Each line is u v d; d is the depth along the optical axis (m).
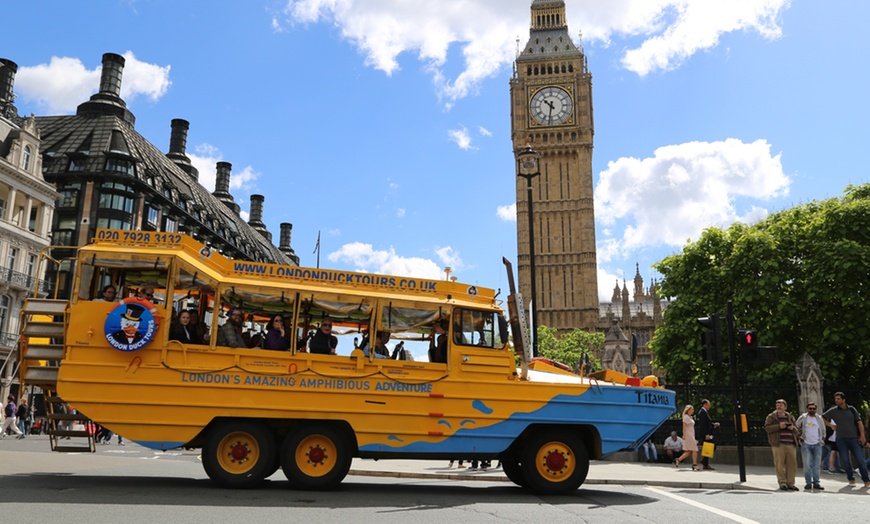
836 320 26.70
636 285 141.00
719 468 20.72
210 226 86.94
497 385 11.39
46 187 54.19
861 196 29.67
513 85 121.44
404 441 10.94
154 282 12.09
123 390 10.42
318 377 10.89
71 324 10.56
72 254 62.91
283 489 10.70
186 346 10.69
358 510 8.70
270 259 113.25
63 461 15.70
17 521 7.02
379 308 11.49
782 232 29.12
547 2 124.88
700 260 30.77
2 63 60.72
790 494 13.30
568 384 11.61
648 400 11.96
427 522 7.88
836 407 15.92
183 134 96.56
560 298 115.00
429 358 11.70
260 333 12.00
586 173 117.88
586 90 119.81
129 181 66.12
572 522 8.22
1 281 48.31
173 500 9.00
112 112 74.88
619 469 19.52
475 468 17.88
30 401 42.75
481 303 11.84
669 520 8.71
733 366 15.82
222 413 10.55
